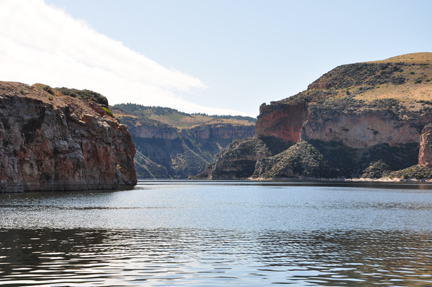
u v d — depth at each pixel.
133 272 25.34
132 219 52.50
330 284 23.45
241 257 30.38
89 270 25.56
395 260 29.95
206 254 31.23
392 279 24.69
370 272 26.33
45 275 24.17
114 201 81.31
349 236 40.91
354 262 29.22
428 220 55.69
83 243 34.38
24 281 22.84
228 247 34.22
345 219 56.69
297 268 27.22
